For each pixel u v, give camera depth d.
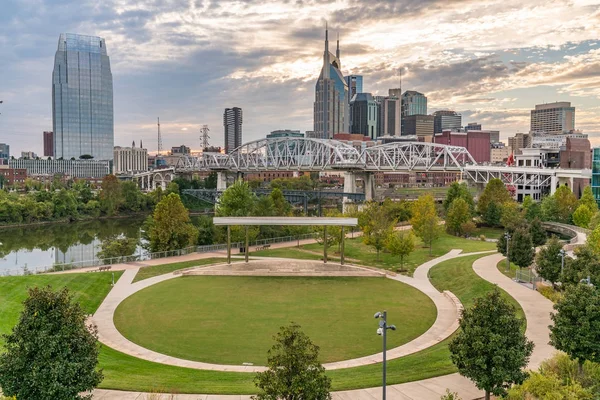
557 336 28.62
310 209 183.88
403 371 31.31
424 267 68.81
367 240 75.75
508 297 46.97
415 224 82.44
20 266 88.62
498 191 121.69
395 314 46.69
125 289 56.22
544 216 111.19
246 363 34.62
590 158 188.62
